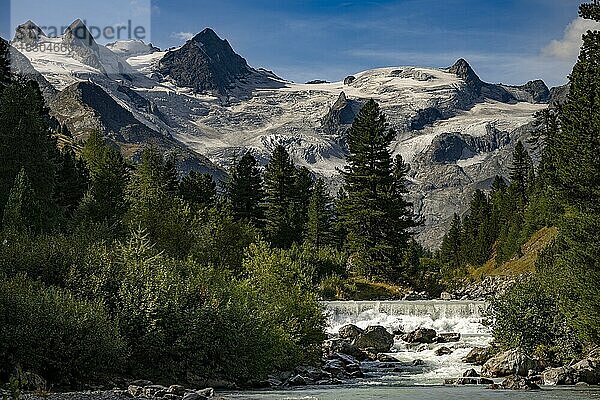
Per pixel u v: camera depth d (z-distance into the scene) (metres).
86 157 111.62
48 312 25.45
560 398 25.83
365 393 27.42
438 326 56.12
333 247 119.25
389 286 84.94
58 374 25.55
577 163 44.25
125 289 29.28
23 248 31.22
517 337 37.25
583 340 35.00
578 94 57.28
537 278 40.12
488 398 25.83
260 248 40.84
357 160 91.44
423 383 31.72
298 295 37.81
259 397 25.98
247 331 31.09
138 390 24.55
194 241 62.03
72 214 77.44
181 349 29.44
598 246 35.69
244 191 110.06
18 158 63.62
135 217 62.50
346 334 50.88
